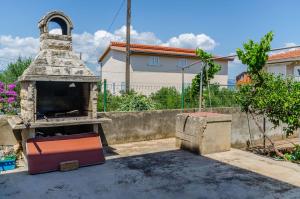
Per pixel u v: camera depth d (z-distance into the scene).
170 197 4.23
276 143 10.35
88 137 6.27
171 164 5.89
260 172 5.36
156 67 24.12
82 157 5.86
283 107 7.45
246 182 4.83
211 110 10.34
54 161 5.57
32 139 5.73
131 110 9.48
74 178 5.05
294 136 11.38
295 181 4.87
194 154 6.74
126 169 5.57
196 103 11.01
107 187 4.62
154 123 9.25
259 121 10.17
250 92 8.38
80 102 7.04
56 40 6.36
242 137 9.75
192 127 6.93
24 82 6.04
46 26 6.26
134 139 8.84
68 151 5.84
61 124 5.93
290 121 7.57
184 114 7.38
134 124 8.83
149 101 10.16
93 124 6.48
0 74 10.00
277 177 5.07
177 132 7.51
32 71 5.74
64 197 4.22
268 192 4.40
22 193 4.36
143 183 4.80
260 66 8.00
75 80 6.14
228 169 5.54
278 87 7.95
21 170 5.50
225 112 10.75
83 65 6.45
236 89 10.63
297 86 7.80
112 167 5.71
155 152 6.95
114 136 8.47
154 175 5.19
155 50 24.70
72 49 6.56
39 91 6.66
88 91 6.61
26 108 5.86
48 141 5.82
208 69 11.11
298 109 7.43
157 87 13.06
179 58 25.12
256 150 9.23
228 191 4.44
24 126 5.54
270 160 6.23
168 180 4.93
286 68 18.00
